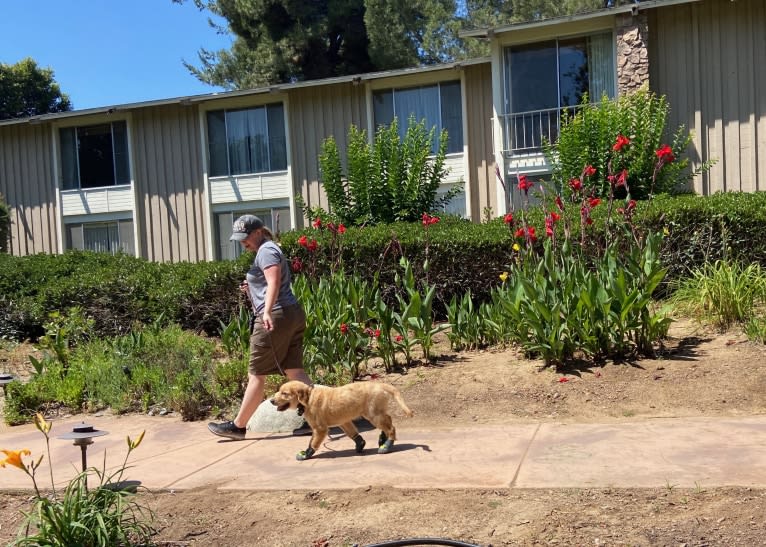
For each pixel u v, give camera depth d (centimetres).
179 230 1981
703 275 846
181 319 1140
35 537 345
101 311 1159
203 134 1944
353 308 753
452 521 373
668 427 523
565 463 452
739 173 1467
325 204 1852
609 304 668
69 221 2084
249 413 588
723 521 347
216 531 389
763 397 576
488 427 567
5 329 1210
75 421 713
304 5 2695
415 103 1788
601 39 1567
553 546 338
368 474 458
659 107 1413
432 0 2819
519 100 1639
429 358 769
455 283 1050
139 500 443
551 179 1591
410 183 1544
